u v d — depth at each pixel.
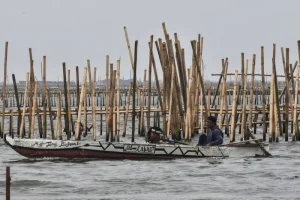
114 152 130.75
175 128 159.12
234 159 133.12
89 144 130.25
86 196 97.44
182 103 177.00
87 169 120.50
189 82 156.50
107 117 165.62
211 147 133.25
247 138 162.12
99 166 123.94
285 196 97.00
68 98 180.38
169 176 113.44
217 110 186.75
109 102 179.62
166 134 158.00
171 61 157.50
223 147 133.88
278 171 118.75
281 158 135.75
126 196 97.44
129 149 131.00
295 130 167.25
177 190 101.75
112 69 161.25
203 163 127.62
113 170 119.50
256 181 109.06
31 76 162.38
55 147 130.12
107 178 111.69
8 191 75.12
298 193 99.00
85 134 187.00
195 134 170.38
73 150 130.12
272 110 163.12
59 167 122.88
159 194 98.81
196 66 159.88
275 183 107.25
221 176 113.69
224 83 162.38
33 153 130.38
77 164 126.31
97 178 111.62
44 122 166.25
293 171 118.81
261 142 138.75
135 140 173.12
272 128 164.12
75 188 103.25
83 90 156.00
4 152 150.12
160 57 159.75
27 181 108.44
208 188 103.19
